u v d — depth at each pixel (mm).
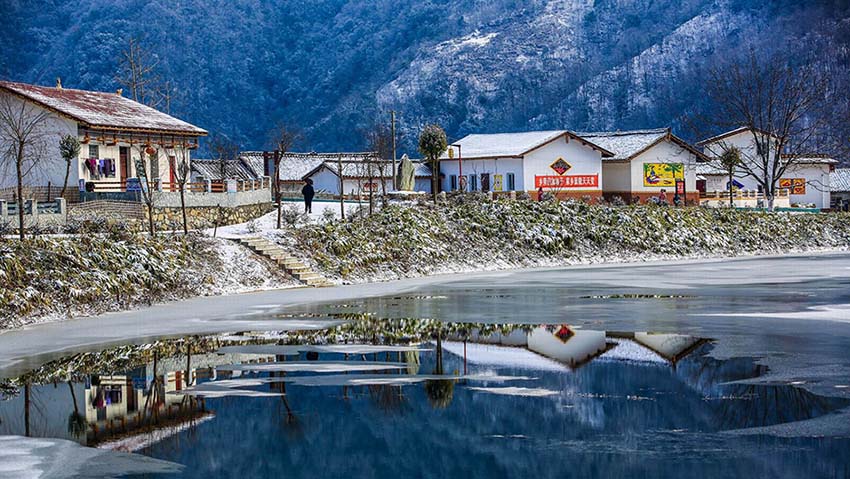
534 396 20656
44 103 52656
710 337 27406
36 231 38719
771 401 19688
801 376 21906
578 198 76250
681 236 65000
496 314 33250
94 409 20234
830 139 120250
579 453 16594
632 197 79000
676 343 26531
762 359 23969
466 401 20359
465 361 24594
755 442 16891
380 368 23875
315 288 43219
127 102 61781
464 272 52312
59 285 33969
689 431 17672
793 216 73750
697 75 194000
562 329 29500
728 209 71375
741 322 30188
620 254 60750
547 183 75250
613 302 36281
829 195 94500
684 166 81438
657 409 19312
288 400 20781
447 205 59312
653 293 39406
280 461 16672
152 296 37531
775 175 79688
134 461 16688
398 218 54250
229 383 22438
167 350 26672
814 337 27062
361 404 20312
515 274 50469
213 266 42312
